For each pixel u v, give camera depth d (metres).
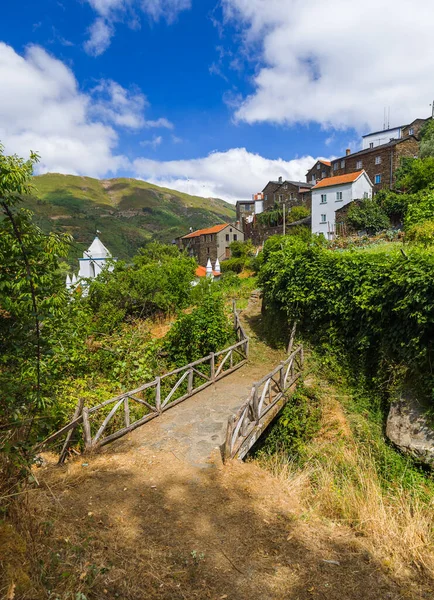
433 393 7.03
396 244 17.00
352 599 3.53
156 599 3.33
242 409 6.52
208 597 3.43
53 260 3.83
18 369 4.10
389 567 3.98
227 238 61.81
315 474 6.38
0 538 2.97
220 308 13.26
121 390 9.74
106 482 5.40
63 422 6.97
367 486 5.59
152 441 6.73
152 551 3.96
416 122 52.56
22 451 3.75
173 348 11.92
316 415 8.52
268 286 14.40
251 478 5.67
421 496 6.07
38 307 3.83
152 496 5.10
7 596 2.55
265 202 62.31
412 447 6.87
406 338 7.84
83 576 3.24
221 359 11.49
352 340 9.77
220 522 4.60
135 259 32.91
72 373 9.41
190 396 8.92
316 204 41.44
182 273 20.50
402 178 38.31
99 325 15.39
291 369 9.61
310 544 4.29
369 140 57.91
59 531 3.89
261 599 3.46
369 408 8.46
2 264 3.58
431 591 3.69
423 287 7.42
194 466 5.92
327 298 10.54
